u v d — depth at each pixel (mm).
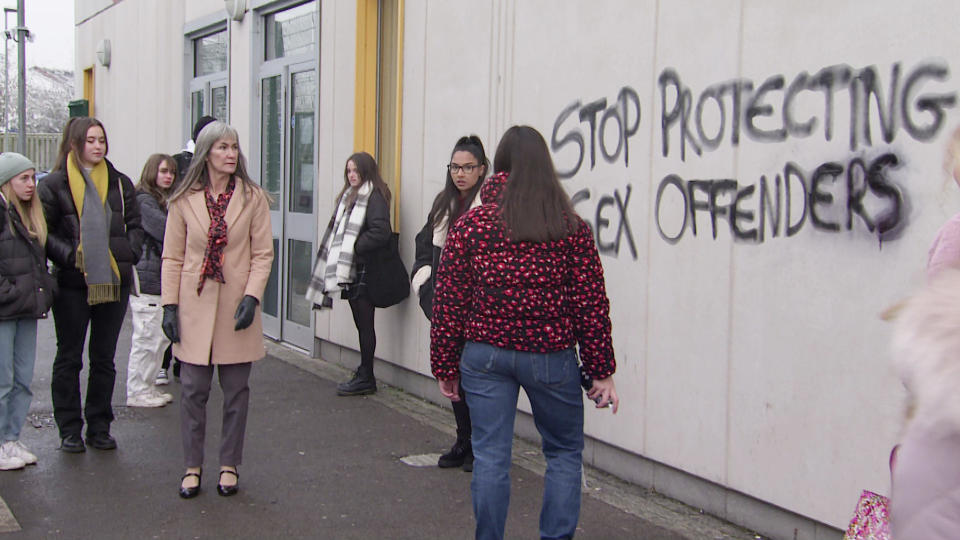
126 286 5477
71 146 5199
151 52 12672
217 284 4680
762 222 4074
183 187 4715
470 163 4965
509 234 3471
